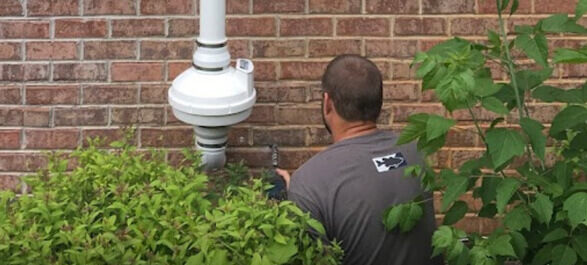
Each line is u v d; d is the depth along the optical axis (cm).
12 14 426
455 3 431
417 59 296
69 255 286
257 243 289
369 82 351
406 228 322
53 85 432
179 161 437
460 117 438
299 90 433
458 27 432
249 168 436
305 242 298
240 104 394
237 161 436
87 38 429
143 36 429
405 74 434
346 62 355
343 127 354
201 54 395
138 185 317
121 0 426
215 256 277
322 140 436
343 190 339
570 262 295
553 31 305
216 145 407
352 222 338
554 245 302
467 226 448
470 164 311
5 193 318
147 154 433
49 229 294
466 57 291
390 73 434
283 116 434
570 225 303
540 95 316
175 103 396
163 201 306
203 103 391
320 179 341
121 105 434
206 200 319
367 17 430
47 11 426
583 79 439
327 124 360
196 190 321
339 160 344
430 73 293
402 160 346
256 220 292
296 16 429
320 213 339
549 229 308
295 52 430
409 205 321
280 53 430
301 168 348
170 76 432
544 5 432
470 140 440
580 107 303
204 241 280
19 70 430
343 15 430
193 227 291
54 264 284
